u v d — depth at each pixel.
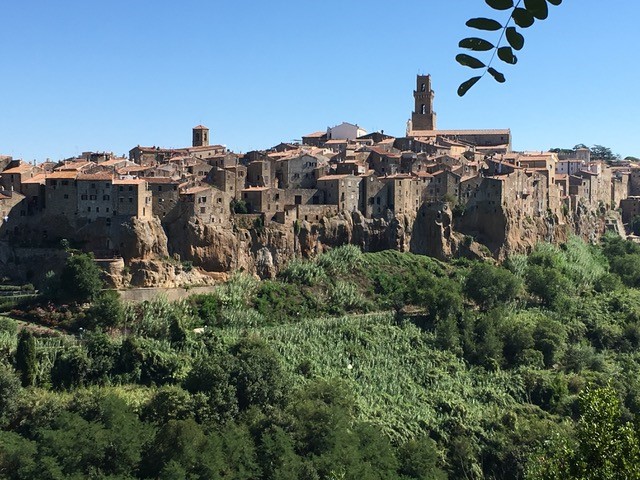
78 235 188.25
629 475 48.12
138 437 119.75
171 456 116.62
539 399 169.38
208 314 179.75
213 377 137.38
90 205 188.62
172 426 120.25
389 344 180.25
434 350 181.00
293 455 121.44
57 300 171.50
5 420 125.19
